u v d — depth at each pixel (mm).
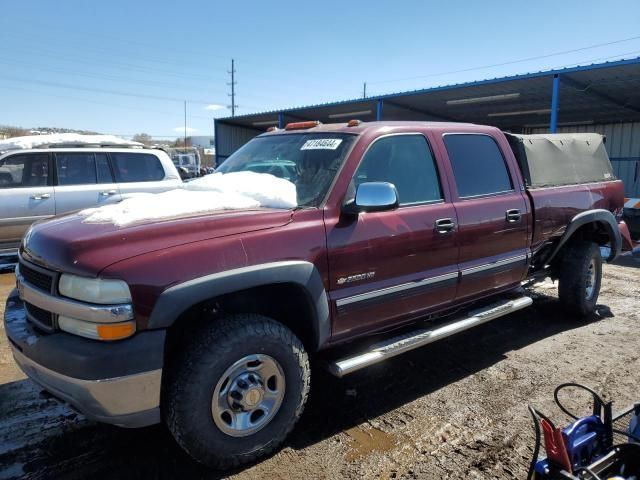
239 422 2725
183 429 2555
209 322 2730
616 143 21578
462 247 3863
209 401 2580
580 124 22828
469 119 22781
